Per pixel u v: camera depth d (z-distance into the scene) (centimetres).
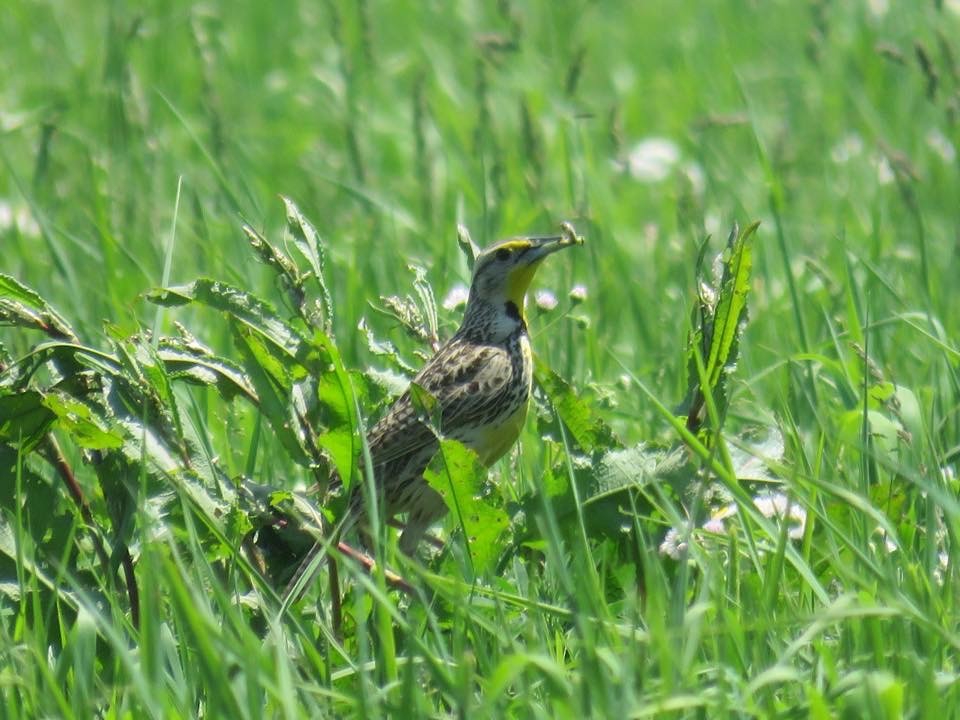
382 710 669
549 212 1460
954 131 1568
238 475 892
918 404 951
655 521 841
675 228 1552
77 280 1339
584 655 645
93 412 829
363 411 919
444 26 2284
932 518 805
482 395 1005
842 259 1369
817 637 725
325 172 1728
